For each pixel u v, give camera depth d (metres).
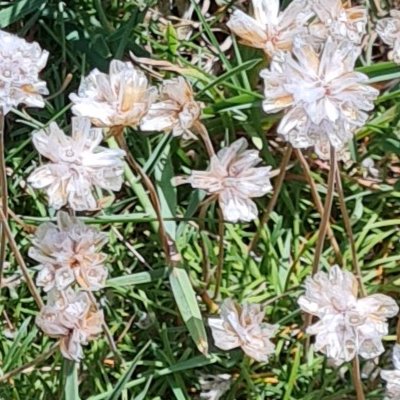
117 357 0.38
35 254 0.34
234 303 0.35
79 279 0.34
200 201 0.40
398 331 0.37
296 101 0.33
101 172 0.34
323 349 0.34
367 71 0.41
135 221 0.40
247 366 0.38
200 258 0.40
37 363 0.37
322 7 0.37
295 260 0.40
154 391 0.39
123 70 0.34
